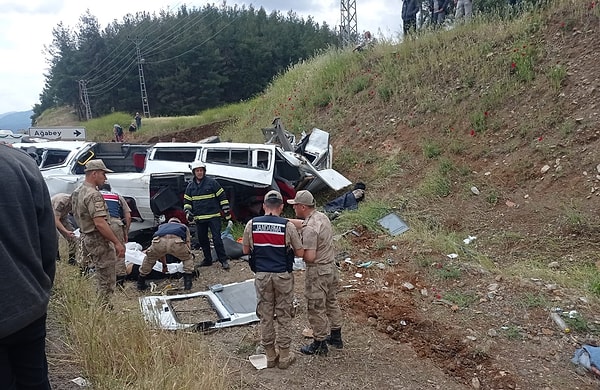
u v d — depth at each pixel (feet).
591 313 17.01
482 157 31.24
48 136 57.57
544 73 32.94
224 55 188.24
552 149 28.04
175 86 180.65
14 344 5.91
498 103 33.71
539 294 18.29
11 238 5.54
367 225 27.27
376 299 18.88
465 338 16.01
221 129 73.15
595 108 28.27
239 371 14.03
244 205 31.22
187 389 10.85
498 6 43.55
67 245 21.59
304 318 17.84
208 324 16.90
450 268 21.07
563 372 14.26
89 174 16.66
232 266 24.38
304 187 35.35
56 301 15.19
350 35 77.05
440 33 44.04
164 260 22.71
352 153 39.63
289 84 59.82
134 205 28.71
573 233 23.03
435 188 30.27
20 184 5.71
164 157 30.83
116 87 188.55
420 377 14.29
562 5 36.06
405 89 41.11
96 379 11.34
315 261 14.80
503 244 24.02
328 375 14.10
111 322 13.41
